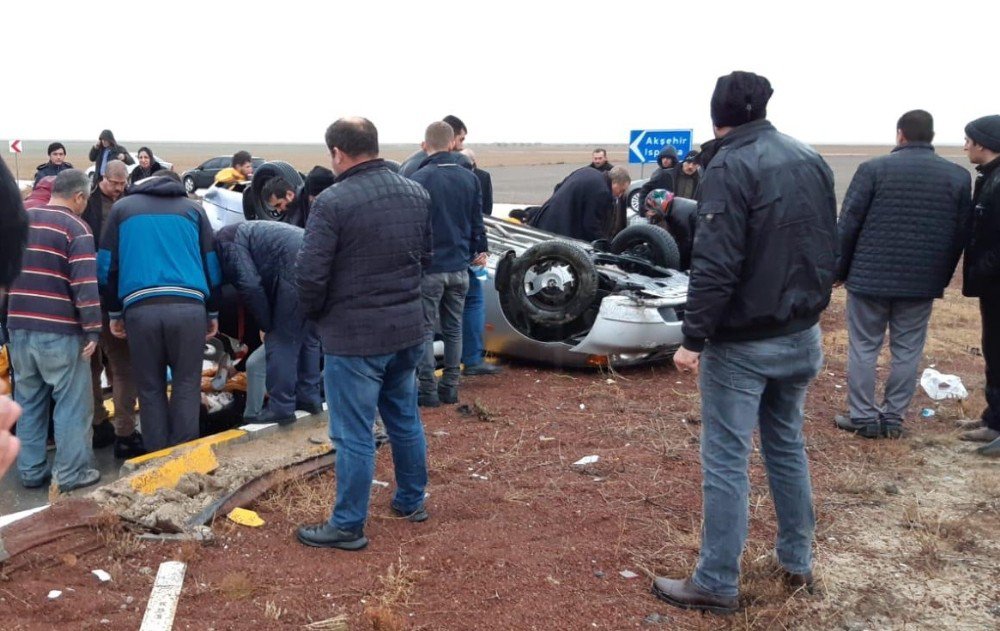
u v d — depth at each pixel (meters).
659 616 3.46
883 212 5.49
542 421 6.08
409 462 4.24
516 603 3.51
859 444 5.71
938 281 5.55
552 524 4.32
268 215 7.96
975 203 5.46
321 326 3.87
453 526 4.28
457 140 7.89
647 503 4.61
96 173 12.49
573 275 7.05
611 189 9.56
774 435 3.59
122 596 3.42
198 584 3.53
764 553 4.01
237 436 5.28
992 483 5.03
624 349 7.16
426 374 6.32
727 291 3.18
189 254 5.18
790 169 3.21
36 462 5.12
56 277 4.75
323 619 3.31
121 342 5.54
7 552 3.57
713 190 3.19
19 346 4.82
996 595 3.77
